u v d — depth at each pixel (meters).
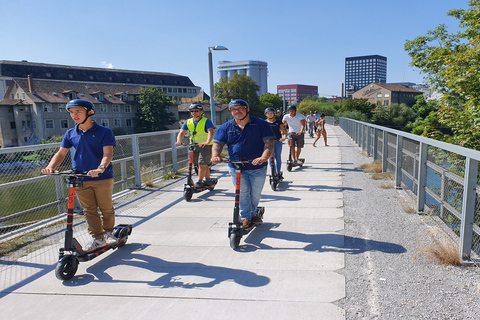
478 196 3.43
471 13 13.46
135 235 4.74
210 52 16.59
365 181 7.56
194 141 6.90
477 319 2.58
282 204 6.03
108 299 3.12
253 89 81.56
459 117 10.52
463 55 10.53
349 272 3.42
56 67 88.88
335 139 20.50
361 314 2.73
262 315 2.77
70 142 3.82
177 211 5.88
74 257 3.52
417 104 13.98
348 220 4.99
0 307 3.06
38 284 3.44
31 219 5.32
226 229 4.84
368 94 99.50
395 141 7.14
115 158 7.32
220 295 3.09
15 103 57.94
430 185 4.86
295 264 3.64
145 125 70.00
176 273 3.56
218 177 8.94
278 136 7.43
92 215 3.95
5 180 4.89
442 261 3.50
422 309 2.75
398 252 3.81
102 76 95.88
